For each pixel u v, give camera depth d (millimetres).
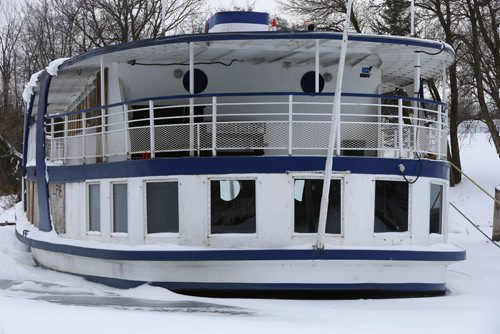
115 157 14047
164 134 12266
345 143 13133
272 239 11539
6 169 44719
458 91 38188
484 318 9117
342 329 7949
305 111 13602
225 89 13828
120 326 7852
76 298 11039
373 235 11766
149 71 13977
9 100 52875
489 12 33375
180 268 11742
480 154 48250
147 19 40438
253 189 11648
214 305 10266
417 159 12094
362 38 12102
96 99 15898
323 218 11117
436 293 12047
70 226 14430
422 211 12195
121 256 11953
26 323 7965
